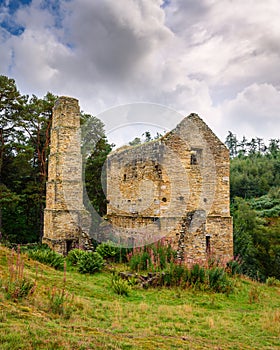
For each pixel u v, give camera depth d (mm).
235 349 7090
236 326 8898
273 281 16281
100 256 14828
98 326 7395
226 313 10258
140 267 14211
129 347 6070
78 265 14438
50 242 18109
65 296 9172
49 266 14086
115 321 8031
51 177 19422
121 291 11148
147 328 7844
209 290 12617
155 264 13859
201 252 15992
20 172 26859
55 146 19234
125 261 16250
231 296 12383
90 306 8938
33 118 26688
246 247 24203
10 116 25656
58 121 19188
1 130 25750
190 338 7441
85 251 16219
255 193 46125
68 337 5895
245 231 28469
